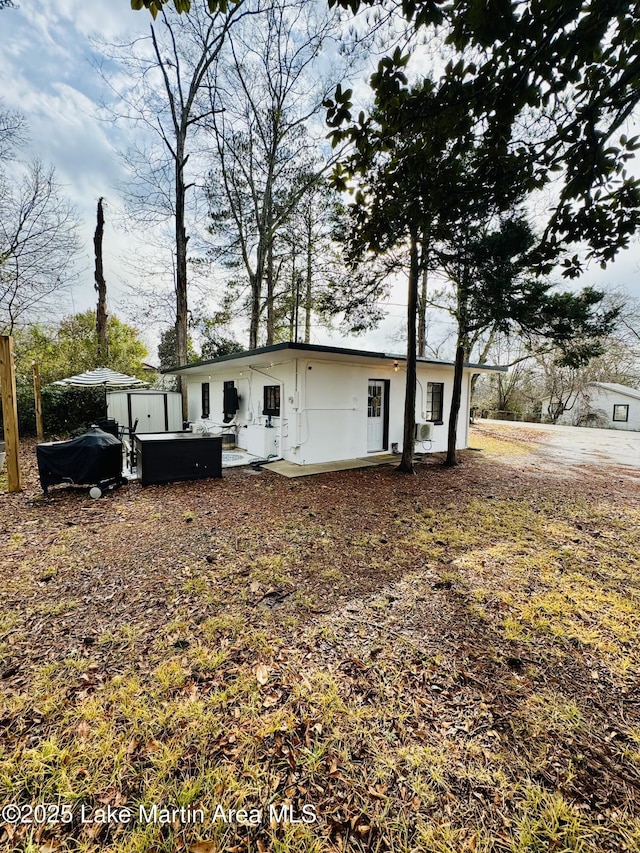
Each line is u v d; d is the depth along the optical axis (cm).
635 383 2538
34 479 681
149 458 639
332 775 158
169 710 187
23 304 1325
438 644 241
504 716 188
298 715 186
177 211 1272
